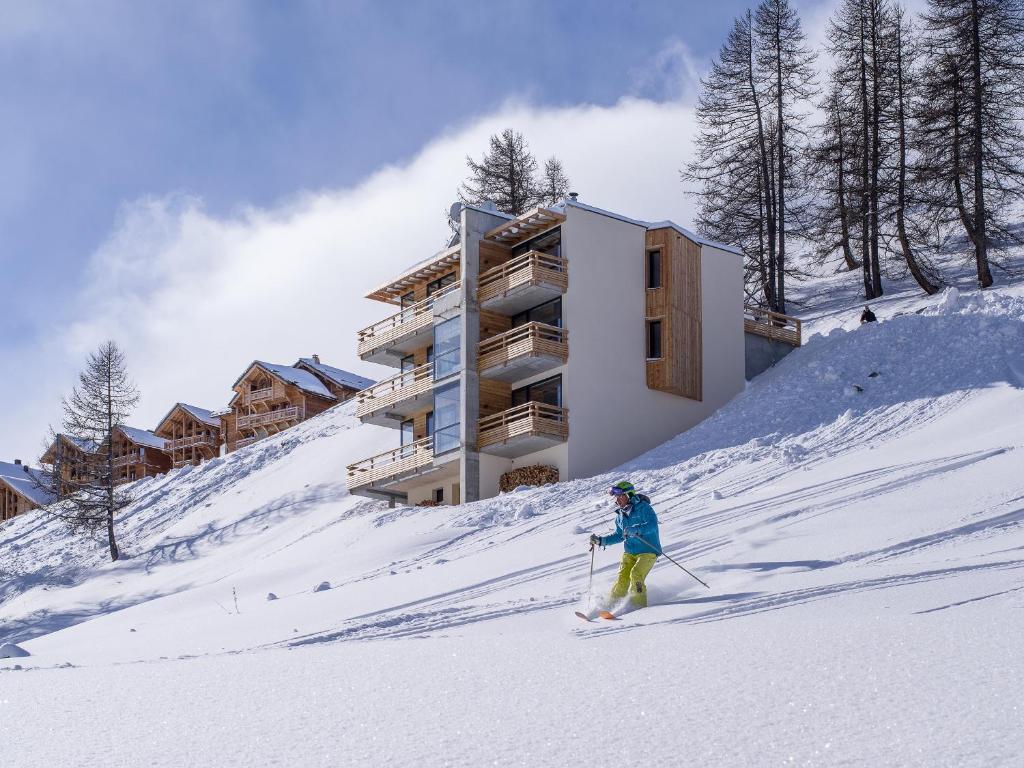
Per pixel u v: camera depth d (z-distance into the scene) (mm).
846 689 4375
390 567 22078
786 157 53500
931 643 5477
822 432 26906
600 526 20203
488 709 4301
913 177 47406
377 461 43688
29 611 37875
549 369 34312
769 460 24375
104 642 17344
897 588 9172
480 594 15008
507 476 34406
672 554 14781
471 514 26828
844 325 43594
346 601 16625
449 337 36125
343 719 4195
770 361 39062
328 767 3385
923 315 32844
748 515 17438
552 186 72000
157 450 82125
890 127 51531
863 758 3299
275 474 49250
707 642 6211
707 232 53562
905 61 52219
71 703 4910
